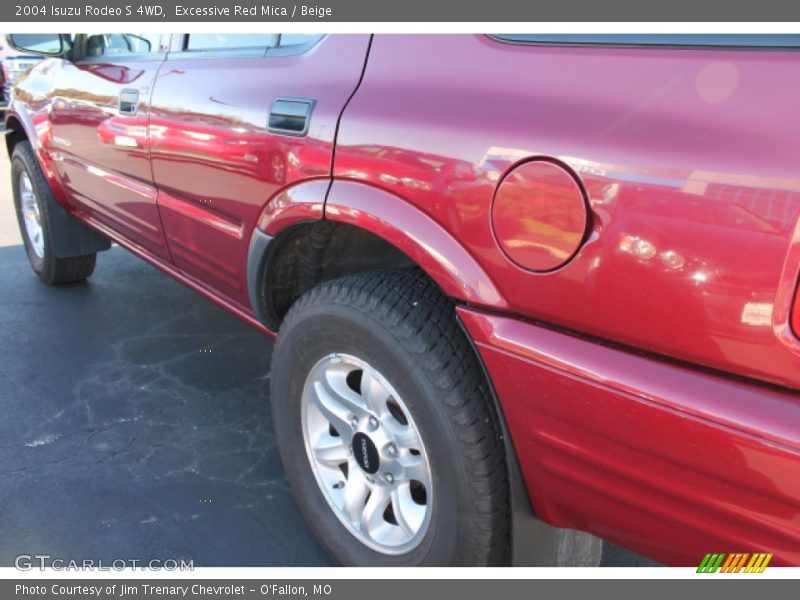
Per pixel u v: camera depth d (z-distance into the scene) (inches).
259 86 78.2
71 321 147.9
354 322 65.9
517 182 51.7
